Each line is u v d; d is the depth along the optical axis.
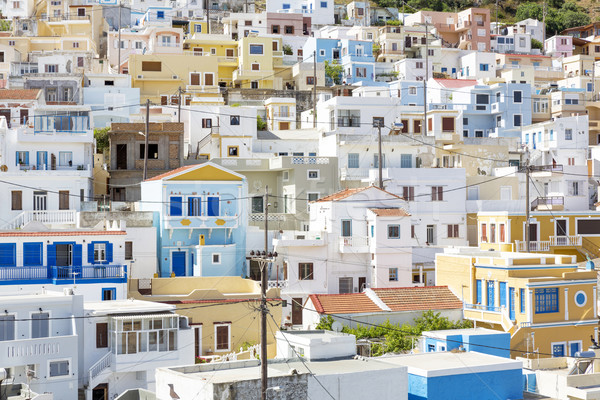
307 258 72.69
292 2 174.25
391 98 103.44
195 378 40.28
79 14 150.75
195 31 151.50
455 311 64.75
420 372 43.97
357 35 159.62
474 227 91.12
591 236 88.19
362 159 94.12
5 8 158.00
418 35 158.00
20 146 80.06
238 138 98.19
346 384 41.28
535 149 116.00
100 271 63.97
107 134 94.12
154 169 87.38
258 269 75.19
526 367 52.66
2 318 51.50
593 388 47.19
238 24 157.00
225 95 124.12
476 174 103.19
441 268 68.50
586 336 62.62
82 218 73.31
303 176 87.31
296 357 46.03
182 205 74.31
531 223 86.44
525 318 61.09
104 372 52.91
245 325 62.62
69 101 108.38
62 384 50.84
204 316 61.62
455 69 159.12
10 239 63.31
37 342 50.25
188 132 108.25
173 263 73.94
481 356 48.28
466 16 175.62
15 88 110.00
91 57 124.31
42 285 63.09
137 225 73.94
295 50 153.25
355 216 75.00
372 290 64.81
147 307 55.75
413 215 89.12
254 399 39.34
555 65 168.75
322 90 131.50
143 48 138.50
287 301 70.50
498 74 156.38
